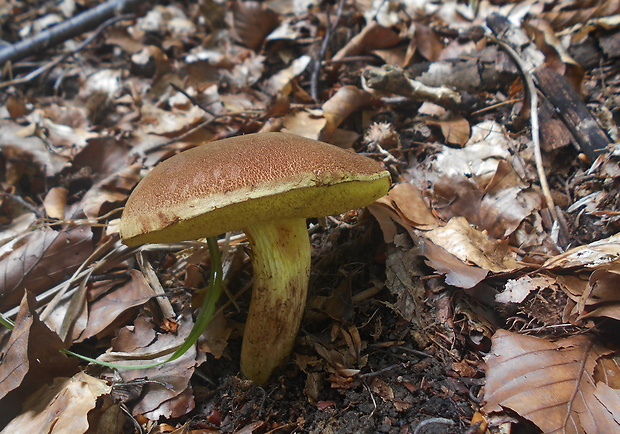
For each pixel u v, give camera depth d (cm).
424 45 29
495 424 15
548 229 21
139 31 41
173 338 19
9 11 47
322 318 20
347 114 27
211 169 14
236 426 17
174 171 14
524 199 21
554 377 15
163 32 42
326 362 18
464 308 18
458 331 18
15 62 39
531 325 17
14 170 27
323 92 31
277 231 16
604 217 20
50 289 21
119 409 17
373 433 16
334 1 38
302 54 34
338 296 20
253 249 16
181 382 18
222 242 22
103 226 23
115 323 20
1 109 33
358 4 36
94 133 31
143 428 17
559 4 29
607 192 21
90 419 16
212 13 39
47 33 39
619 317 15
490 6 33
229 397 18
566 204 22
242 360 18
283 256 16
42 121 31
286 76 32
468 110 25
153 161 28
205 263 22
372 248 21
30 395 17
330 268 21
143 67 37
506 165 22
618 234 19
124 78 36
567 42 26
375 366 18
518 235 21
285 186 13
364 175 15
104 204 25
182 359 18
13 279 21
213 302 18
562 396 15
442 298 19
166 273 22
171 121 30
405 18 33
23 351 16
